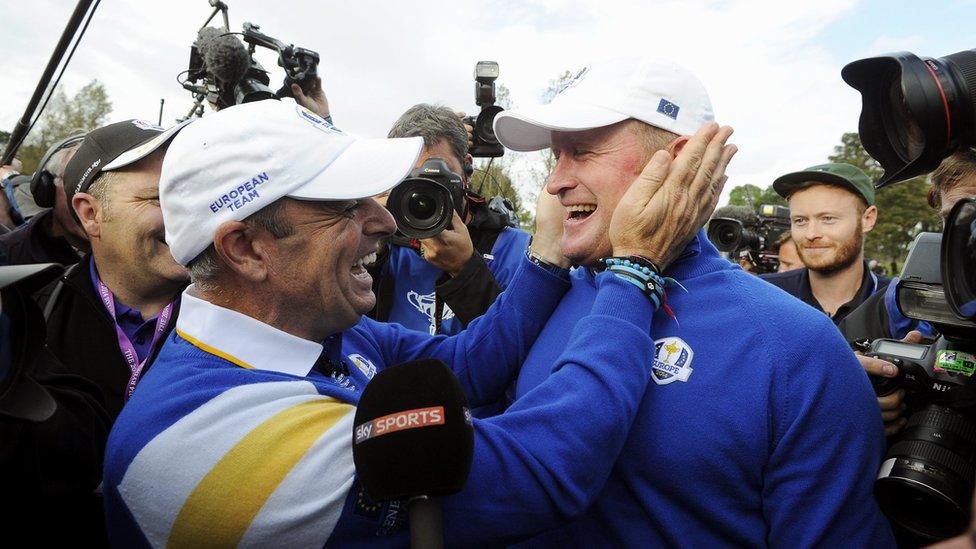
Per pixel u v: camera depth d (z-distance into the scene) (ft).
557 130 4.65
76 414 4.25
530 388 5.01
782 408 3.87
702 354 4.08
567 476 3.62
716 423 3.92
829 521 3.79
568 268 5.56
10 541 3.86
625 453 4.10
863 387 3.99
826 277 9.80
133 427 3.72
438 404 3.12
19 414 3.16
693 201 4.14
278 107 4.21
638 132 4.50
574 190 4.75
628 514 4.13
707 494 3.95
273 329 4.06
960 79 3.40
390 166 4.13
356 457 3.22
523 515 3.64
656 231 4.15
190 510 3.55
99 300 5.76
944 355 3.96
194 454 3.57
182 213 4.04
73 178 5.86
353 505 3.59
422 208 6.93
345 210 4.17
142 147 5.49
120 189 5.53
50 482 3.95
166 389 3.82
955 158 3.89
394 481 3.06
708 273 4.44
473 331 5.69
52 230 7.48
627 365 3.84
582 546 4.25
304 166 3.98
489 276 7.50
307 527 3.53
